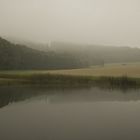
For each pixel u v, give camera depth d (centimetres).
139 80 4647
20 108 2483
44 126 1761
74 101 2947
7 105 2672
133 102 2866
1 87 4209
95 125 1800
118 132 1597
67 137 1505
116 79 4731
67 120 1961
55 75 5022
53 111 2330
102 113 2231
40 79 4884
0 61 7844
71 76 5000
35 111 2330
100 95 3462
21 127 1745
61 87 4312
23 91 3819
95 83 4728
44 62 9738
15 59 8475
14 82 4672
